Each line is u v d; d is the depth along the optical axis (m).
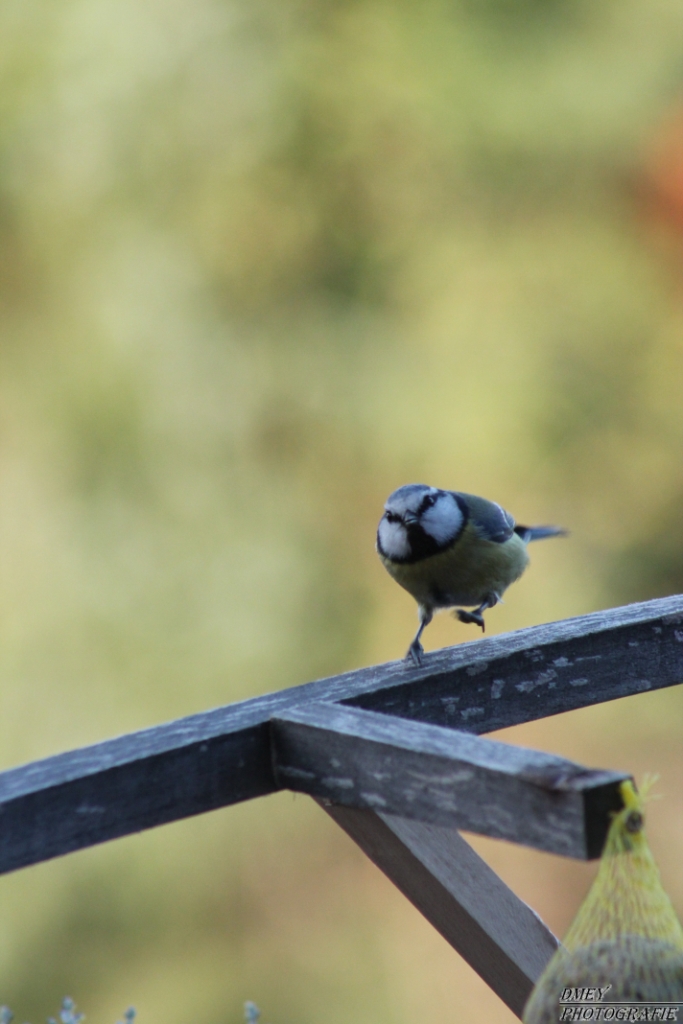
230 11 15.96
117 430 15.11
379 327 16.25
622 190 17.25
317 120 16.12
